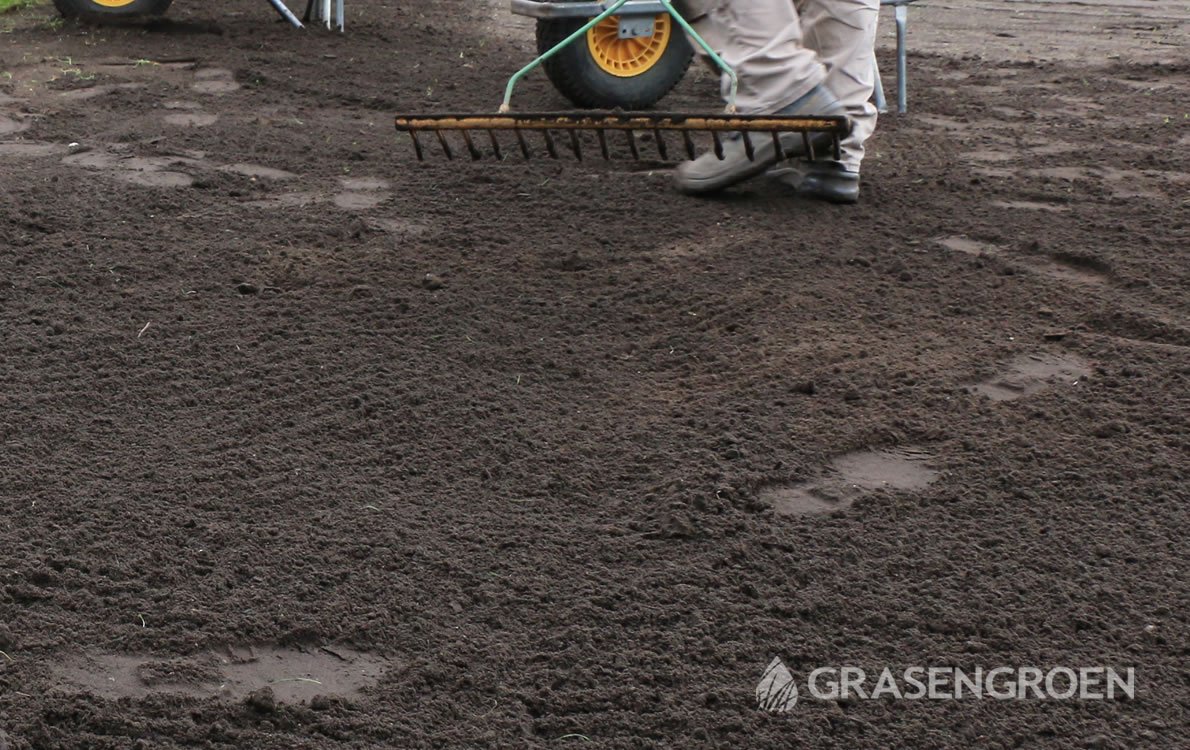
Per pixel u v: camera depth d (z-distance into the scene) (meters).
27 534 3.03
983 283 4.75
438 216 5.45
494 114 5.07
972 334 4.29
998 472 3.39
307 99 7.62
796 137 5.48
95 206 5.43
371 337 4.19
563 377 3.95
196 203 5.54
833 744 2.44
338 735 2.45
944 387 3.86
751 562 2.98
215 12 10.26
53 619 2.73
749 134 5.49
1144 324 4.36
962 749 2.43
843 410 3.71
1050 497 3.28
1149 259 5.03
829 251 5.05
